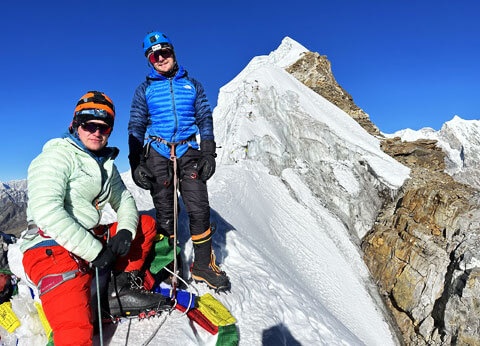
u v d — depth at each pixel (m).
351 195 19.67
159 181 4.16
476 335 12.36
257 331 4.37
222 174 15.17
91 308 3.16
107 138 3.11
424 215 17.25
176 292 3.92
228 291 4.68
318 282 12.44
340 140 21.38
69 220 2.72
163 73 4.01
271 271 6.27
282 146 19.61
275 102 21.77
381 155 22.03
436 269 14.94
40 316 3.41
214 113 28.67
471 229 15.02
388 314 15.00
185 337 3.52
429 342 13.53
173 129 4.04
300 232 15.20
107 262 2.90
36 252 2.85
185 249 5.16
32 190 2.72
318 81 33.47
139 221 3.69
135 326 3.52
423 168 22.22
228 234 6.78
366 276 16.59
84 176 3.00
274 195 16.72
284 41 42.00
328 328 5.51
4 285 3.63
